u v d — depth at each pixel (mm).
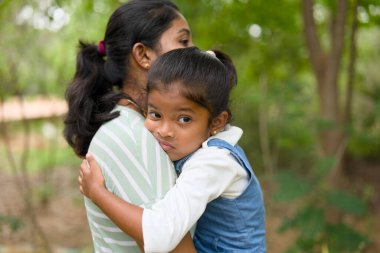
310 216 3621
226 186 1316
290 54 5500
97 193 1271
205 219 1453
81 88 1521
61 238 4887
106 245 1395
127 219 1208
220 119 1405
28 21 5039
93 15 5848
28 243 4648
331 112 4293
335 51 4188
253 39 5281
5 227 4910
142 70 1533
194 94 1298
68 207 5906
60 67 6020
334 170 4246
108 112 1438
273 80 5680
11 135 9328
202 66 1328
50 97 6723
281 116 4668
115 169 1311
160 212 1210
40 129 8625
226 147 1357
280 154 6578
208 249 1462
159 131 1340
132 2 1551
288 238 5070
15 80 4980
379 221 5445
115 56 1554
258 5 4879
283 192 3420
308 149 6418
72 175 7113
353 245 3689
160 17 1523
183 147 1346
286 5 4996
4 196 6004
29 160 7879
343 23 4102
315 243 3854
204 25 5199
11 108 8430
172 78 1305
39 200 5855
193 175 1269
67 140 1595
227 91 1378
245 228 1431
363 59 7305
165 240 1176
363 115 6324
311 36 4254
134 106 1476
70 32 5984
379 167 6973
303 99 3957
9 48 4945
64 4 4383
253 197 1438
